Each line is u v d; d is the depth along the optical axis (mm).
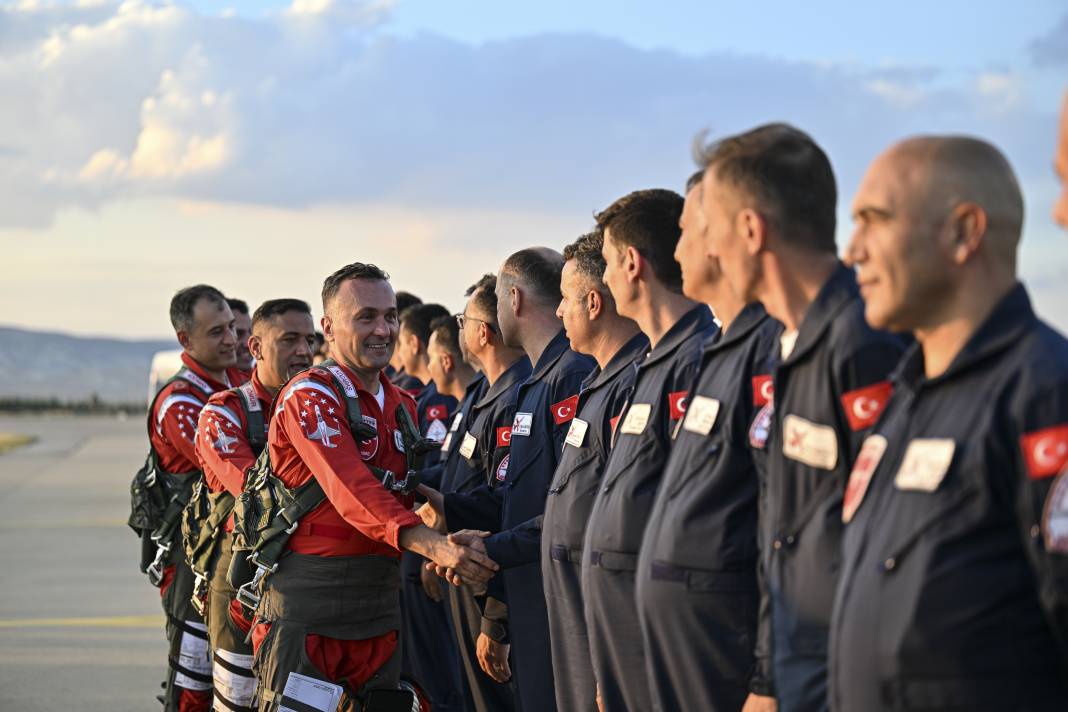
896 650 2145
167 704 5957
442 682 6371
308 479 4508
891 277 2240
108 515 18766
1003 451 2072
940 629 2098
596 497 3686
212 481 5395
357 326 4492
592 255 4086
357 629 4504
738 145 2768
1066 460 1977
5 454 37906
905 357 2369
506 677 5031
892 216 2230
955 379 2189
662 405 3455
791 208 2695
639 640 3434
